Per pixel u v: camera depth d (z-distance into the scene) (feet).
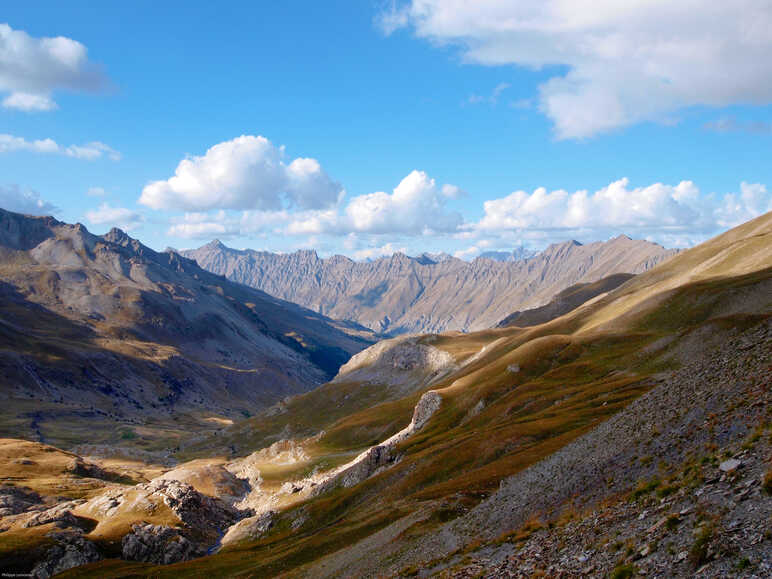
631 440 134.21
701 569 63.05
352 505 370.53
